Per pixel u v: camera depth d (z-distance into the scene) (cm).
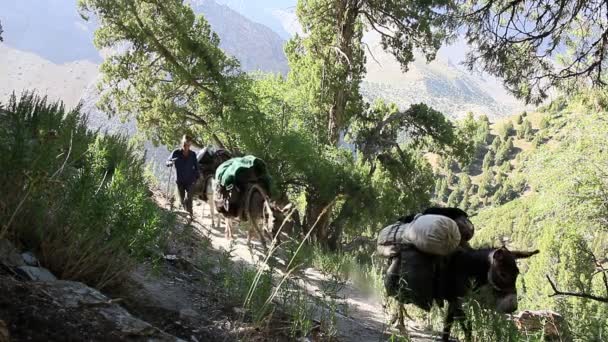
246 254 1057
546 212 2067
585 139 2038
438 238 621
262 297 594
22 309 380
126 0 2891
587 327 641
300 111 2839
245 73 2953
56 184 499
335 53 3155
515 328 590
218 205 1053
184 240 845
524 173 2227
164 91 3167
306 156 2492
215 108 2905
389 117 3384
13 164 485
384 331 701
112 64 3047
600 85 1269
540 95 1285
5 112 786
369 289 994
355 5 3053
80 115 1005
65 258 500
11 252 465
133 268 565
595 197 1972
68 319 395
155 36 3017
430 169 3425
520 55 1269
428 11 2714
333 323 618
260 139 2538
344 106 3170
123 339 399
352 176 2655
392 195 3022
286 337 557
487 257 625
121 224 519
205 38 3034
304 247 1083
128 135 1073
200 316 554
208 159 1381
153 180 1571
